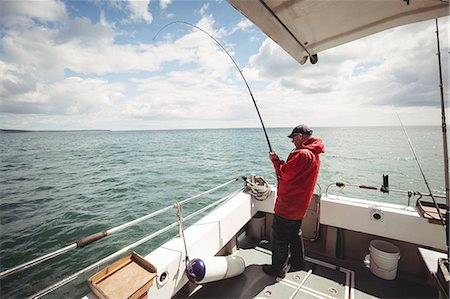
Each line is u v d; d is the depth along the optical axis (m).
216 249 2.25
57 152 34.16
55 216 8.94
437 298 2.03
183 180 14.46
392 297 2.03
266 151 28.33
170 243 1.93
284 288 2.12
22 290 4.90
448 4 1.17
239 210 2.66
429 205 2.34
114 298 1.24
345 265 2.48
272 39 1.40
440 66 1.38
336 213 2.58
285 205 2.07
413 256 2.32
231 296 2.03
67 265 5.73
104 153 31.08
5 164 22.73
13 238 7.27
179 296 2.03
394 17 1.33
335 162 21.09
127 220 8.51
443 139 1.29
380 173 16.61
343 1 1.17
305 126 2.14
